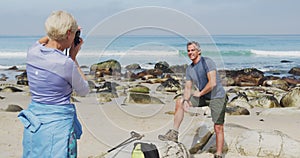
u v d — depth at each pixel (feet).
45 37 8.55
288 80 43.42
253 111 24.86
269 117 22.50
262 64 63.72
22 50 82.84
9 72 54.29
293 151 14.26
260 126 19.58
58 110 7.96
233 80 41.50
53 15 7.98
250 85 41.01
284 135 15.38
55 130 7.84
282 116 22.80
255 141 14.82
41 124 7.86
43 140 7.79
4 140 16.20
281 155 14.25
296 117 22.52
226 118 21.84
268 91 36.27
